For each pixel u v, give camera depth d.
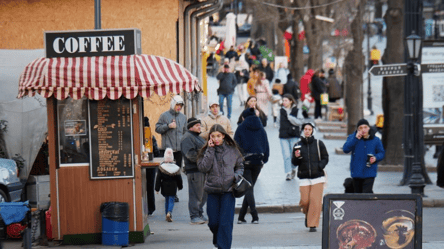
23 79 13.02
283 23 60.59
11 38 23.67
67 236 13.41
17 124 16.67
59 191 13.38
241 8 86.94
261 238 13.84
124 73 12.93
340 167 24.50
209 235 14.24
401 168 24.05
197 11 28.80
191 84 13.32
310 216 14.66
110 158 13.36
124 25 23.59
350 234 9.04
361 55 33.38
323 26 53.12
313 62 53.78
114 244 13.20
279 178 22.38
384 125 24.47
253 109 15.55
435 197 18.42
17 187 15.21
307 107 41.09
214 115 17.86
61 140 13.34
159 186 16.19
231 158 11.76
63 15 23.66
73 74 12.88
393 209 9.02
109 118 13.32
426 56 21.52
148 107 22.98
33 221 13.77
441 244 12.64
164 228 15.32
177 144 18.25
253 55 63.34
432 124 22.11
